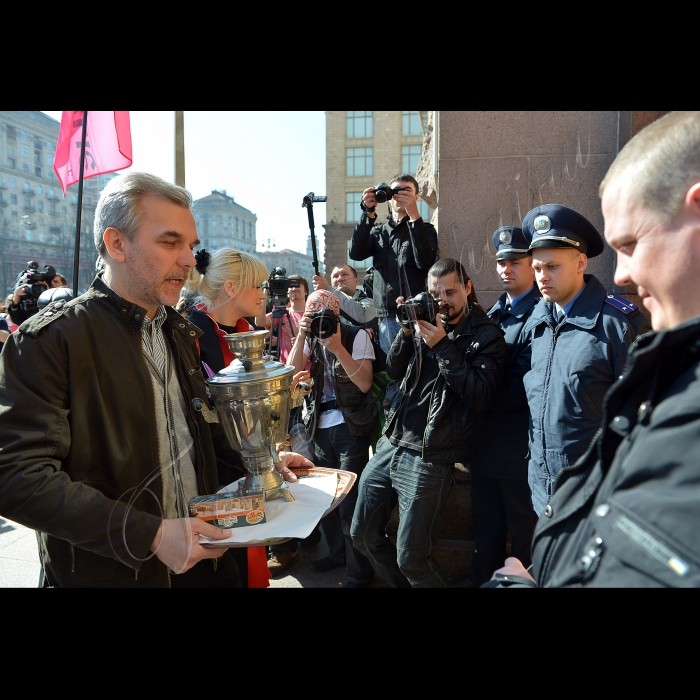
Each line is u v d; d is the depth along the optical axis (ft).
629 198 2.29
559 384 6.01
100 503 3.58
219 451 5.23
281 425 4.30
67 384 3.83
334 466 9.07
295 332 8.84
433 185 12.90
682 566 1.84
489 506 7.89
